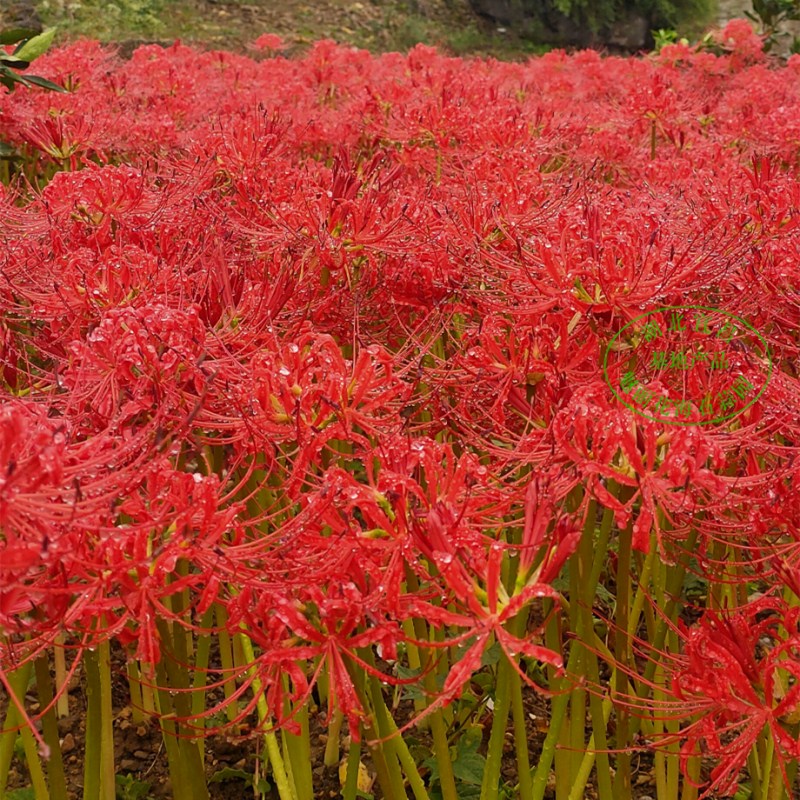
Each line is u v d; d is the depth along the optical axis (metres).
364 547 1.69
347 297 2.79
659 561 2.84
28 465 1.36
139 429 1.92
